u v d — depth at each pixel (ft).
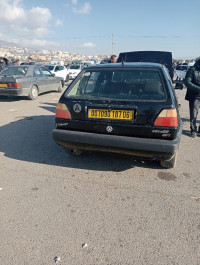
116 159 11.73
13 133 15.85
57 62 81.87
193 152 13.03
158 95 8.75
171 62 25.25
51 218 7.42
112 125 8.91
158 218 7.46
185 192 8.95
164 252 6.15
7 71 28.66
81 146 9.61
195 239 6.61
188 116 22.31
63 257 6.00
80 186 9.29
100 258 5.97
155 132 8.50
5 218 7.41
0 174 10.19
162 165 10.73
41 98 31.35
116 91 9.40
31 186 9.27
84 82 10.16
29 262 5.86
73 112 9.45
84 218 7.43
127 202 8.29
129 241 6.52
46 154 12.31
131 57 26.63
